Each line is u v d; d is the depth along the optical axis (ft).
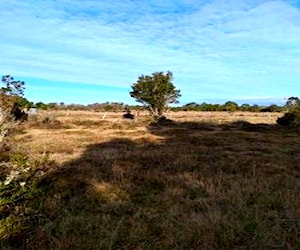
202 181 40.68
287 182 39.88
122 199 35.47
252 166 50.52
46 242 23.79
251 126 126.62
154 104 161.79
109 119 160.45
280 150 70.03
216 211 28.53
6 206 24.02
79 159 53.57
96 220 28.04
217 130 118.42
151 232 26.53
